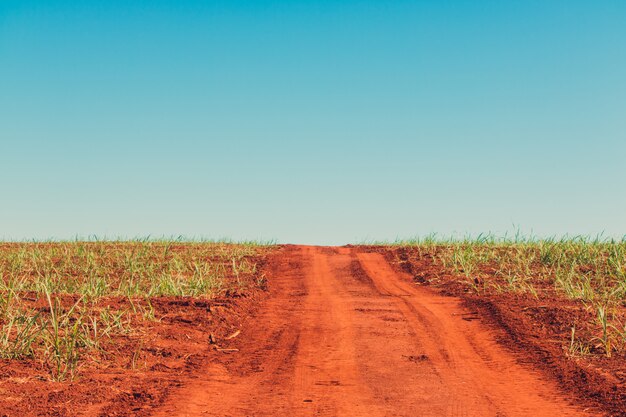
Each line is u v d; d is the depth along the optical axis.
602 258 21.72
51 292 15.62
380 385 9.62
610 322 13.54
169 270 21.66
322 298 18.61
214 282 20.50
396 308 16.73
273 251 28.17
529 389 9.38
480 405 8.52
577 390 9.20
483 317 15.21
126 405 8.25
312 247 29.98
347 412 8.16
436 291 19.72
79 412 7.81
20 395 8.29
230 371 10.53
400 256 26.61
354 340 12.98
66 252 25.48
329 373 10.40
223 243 30.23
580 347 11.82
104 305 14.30
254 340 13.07
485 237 26.72
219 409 8.26
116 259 24.28
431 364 11.03
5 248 26.88
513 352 11.88
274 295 19.19
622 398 8.59
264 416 7.98
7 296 13.73
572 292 17.23
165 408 8.19
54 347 10.63
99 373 9.79
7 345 10.36
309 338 13.23
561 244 23.70
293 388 9.41
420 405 8.51
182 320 14.00
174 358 11.17
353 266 24.89
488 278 20.67
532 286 18.92
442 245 27.67
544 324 13.85
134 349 11.40
